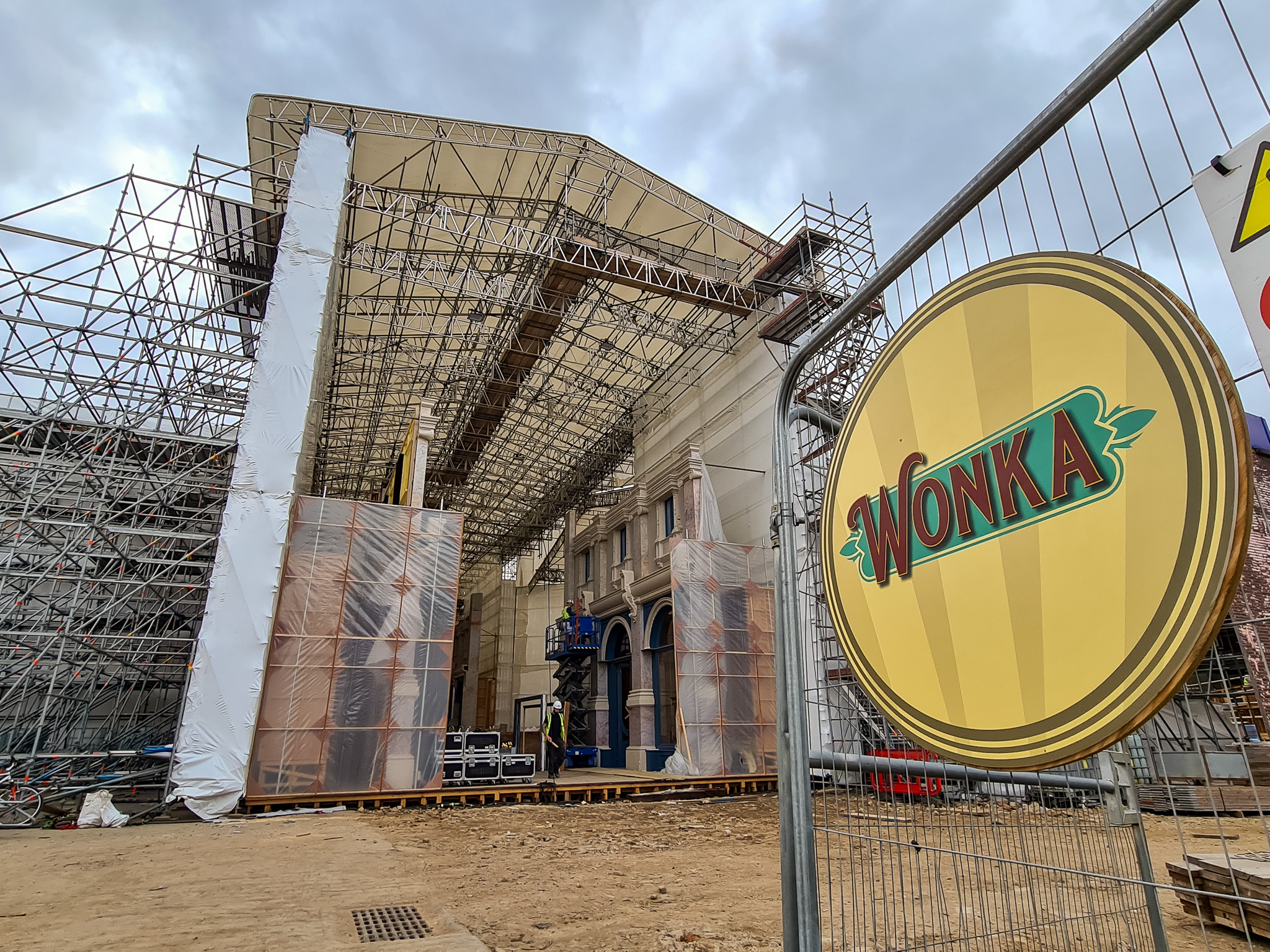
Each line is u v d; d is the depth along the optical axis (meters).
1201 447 1.64
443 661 15.45
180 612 17.45
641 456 29.64
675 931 5.07
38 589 15.84
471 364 25.95
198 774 12.27
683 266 24.36
